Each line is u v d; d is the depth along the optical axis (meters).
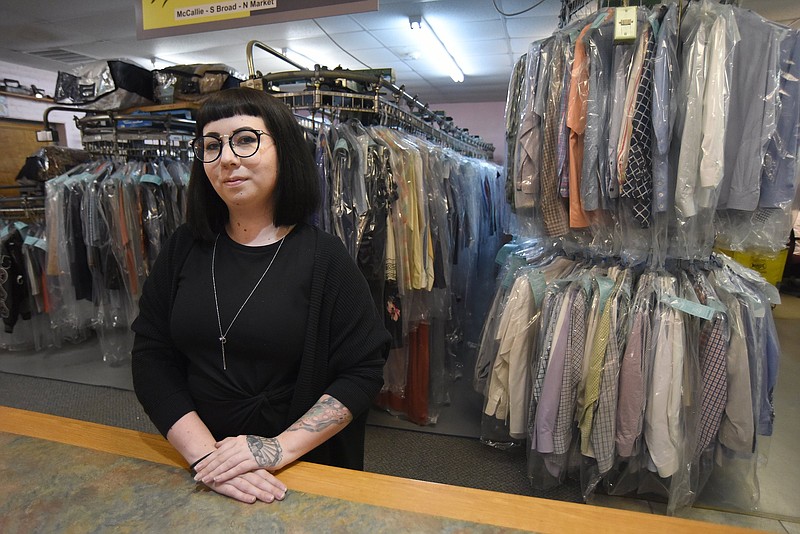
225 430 0.92
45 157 3.22
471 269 3.17
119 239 2.67
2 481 0.72
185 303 0.91
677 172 1.39
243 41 4.44
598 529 0.62
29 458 0.79
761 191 1.39
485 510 0.66
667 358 1.49
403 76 5.75
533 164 1.65
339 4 1.46
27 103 5.55
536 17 3.77
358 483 0.73
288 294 0.89
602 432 1.56
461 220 2.72
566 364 1.61
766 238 1.47
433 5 3.54
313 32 4.19
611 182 1.45
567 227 1.62
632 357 1.52
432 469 1.97
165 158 2.96
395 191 1.95
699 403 1.52
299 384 0.90
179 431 0.82
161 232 2.68
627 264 1.74
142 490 0.71
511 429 1.84
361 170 1.91
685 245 1.49
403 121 2.56
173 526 0.64
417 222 2.04
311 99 2.08
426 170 2.15
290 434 0.81
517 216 1.83
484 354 2.14
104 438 0.86
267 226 0.95
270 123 0.88
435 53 4.77
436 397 2.38
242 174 0.85
